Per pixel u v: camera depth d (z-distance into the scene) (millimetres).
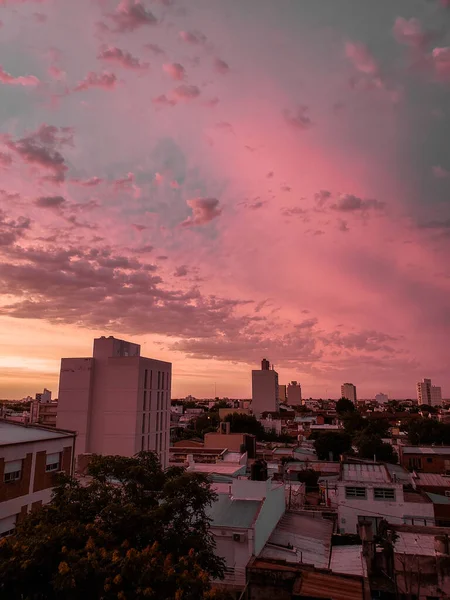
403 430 131750
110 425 65062
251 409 188750
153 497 19594
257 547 25375
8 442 28562
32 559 14602
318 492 56875
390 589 21375
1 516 27078
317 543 28703
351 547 28391
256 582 16375
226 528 25156
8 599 14727
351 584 16594
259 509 27094
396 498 37188
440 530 27703
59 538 15508
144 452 22250
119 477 20312
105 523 17391
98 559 14828
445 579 20250
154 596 13609
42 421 105938
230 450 83812
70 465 33719
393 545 23969
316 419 160250
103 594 13750
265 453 84938
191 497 19266
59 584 13602
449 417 149000
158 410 71375
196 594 13797
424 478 51938
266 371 193000
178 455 77938
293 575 16141
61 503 18859
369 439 78938
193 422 152750
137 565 14227
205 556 17500
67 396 67875
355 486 37875
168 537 17297
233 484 29672
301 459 81938
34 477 30000
